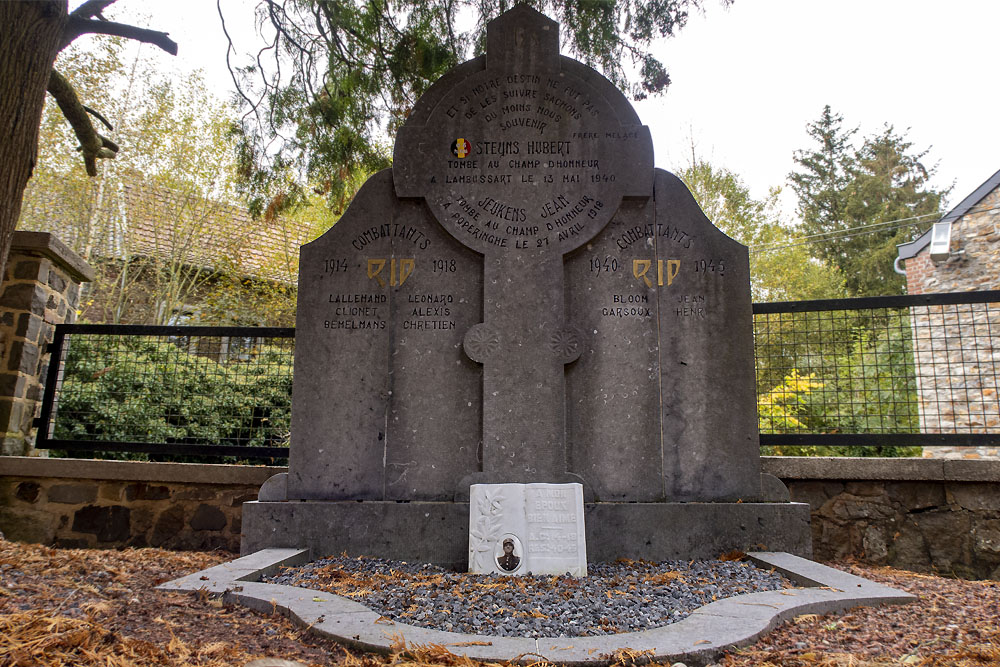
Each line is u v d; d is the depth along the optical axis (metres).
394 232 4.92
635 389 4.71
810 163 31.98
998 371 10.29
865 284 27.45
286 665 2.26
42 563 3.66
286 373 7.32
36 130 3.86
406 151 4.97
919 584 4.03
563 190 4.93
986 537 4.78
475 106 5.03
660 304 4.81
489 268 4.82
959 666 2.36
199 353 7.23
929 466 4.87
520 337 4.73
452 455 4.66
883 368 9.23
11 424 5.58
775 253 24.02
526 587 3.56
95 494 5.50
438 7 6.75
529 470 4.57
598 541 4.43
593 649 2.44
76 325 6.02
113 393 6.86
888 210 28.95
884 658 2.47
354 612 2.85
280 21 6.52
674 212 4.92
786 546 4.43
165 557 4.73
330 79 6.83
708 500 4.58
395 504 4.50
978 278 12.34
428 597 3.29
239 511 5.39
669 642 2.51
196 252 14.69
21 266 5.86
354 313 4.82
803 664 2.40
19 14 3.76
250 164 6.71
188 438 6.79
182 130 14.26
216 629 2.68
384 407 4.71
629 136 4.99
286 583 3.62
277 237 15.46
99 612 2.71
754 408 4.68
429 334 4.80
